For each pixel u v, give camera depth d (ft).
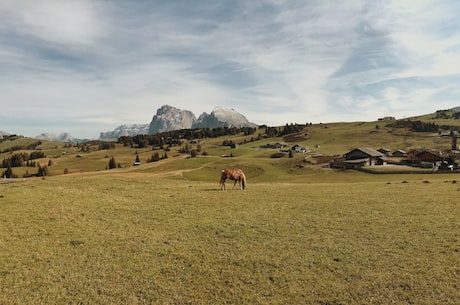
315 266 51.90
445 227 67.21
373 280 46.98
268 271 50.85
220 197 108.88
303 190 126.82
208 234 67.97
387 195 106.32
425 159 482.69
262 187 142.61
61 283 47.42
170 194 116.06
